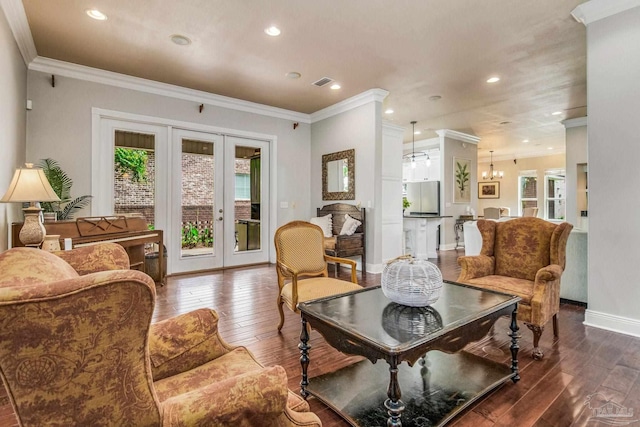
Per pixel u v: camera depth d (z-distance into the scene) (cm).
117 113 432
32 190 243
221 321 302
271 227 587
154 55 371
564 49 360
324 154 591
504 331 278
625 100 270
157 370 122
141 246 390
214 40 338
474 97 518
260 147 575
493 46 352
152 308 80
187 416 83
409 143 890
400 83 458
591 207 288
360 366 213
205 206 521
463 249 792
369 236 508
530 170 1083
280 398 94
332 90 487
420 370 206
